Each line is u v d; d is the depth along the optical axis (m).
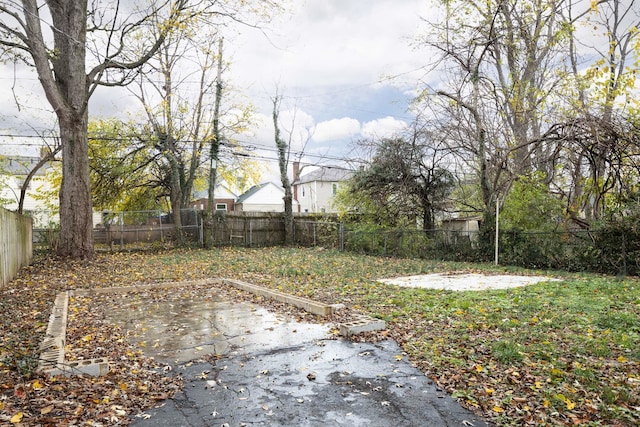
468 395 3.81
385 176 18.69
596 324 5.89
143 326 6.58
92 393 3.87
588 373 4.03
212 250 20.70
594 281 9.80
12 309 7.31
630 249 11.20
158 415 3.56
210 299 8.95
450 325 6.08
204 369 4.66
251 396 3.95
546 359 4.54
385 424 3.40
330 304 7.48
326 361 4.86
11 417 3.24
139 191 24.88
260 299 8.70
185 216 22.38
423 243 17.08
